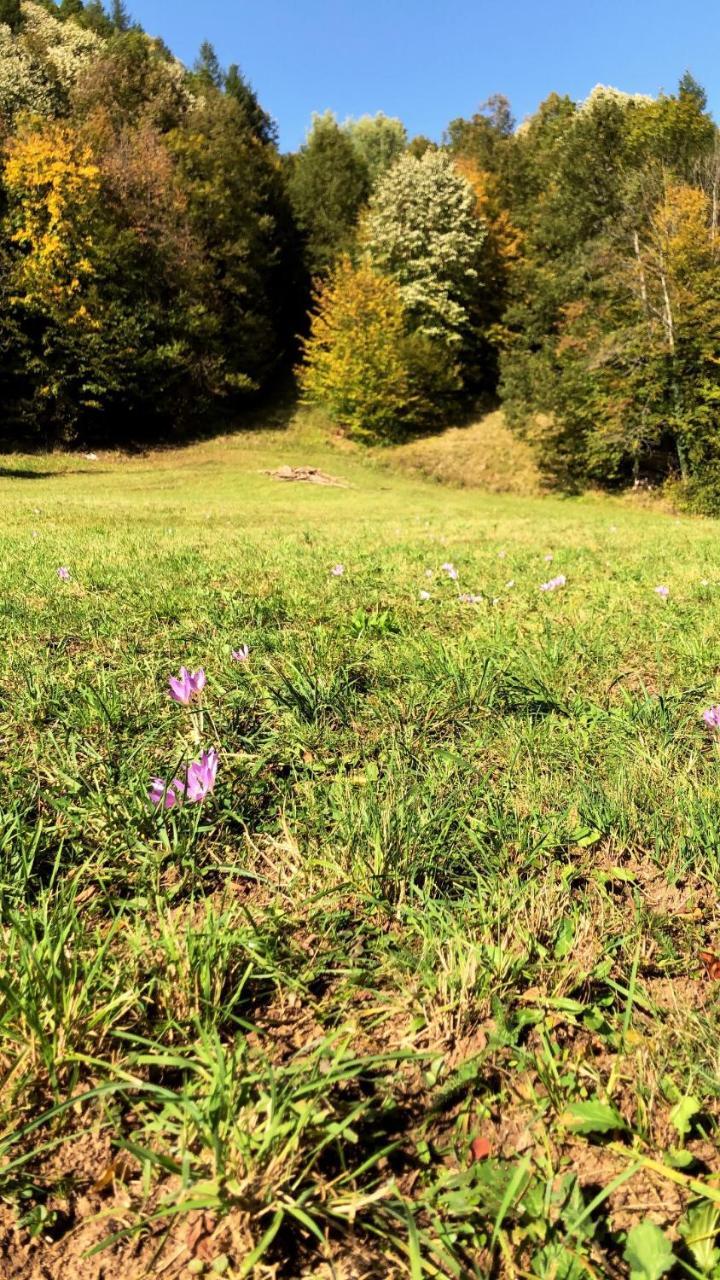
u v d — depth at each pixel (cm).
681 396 2878
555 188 3978
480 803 214
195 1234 99
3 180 3206
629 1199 105
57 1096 115
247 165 4575
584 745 253
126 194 3531
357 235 4744
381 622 416
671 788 220
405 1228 101
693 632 412
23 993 127
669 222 2756
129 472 3059
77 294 3291
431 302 4109
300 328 5169
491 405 4319
